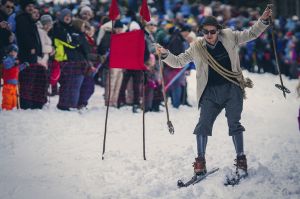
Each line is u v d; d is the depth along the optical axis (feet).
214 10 101.60
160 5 103.04
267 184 23.81
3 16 44.70
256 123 42.14
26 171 26.37
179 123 41.52
